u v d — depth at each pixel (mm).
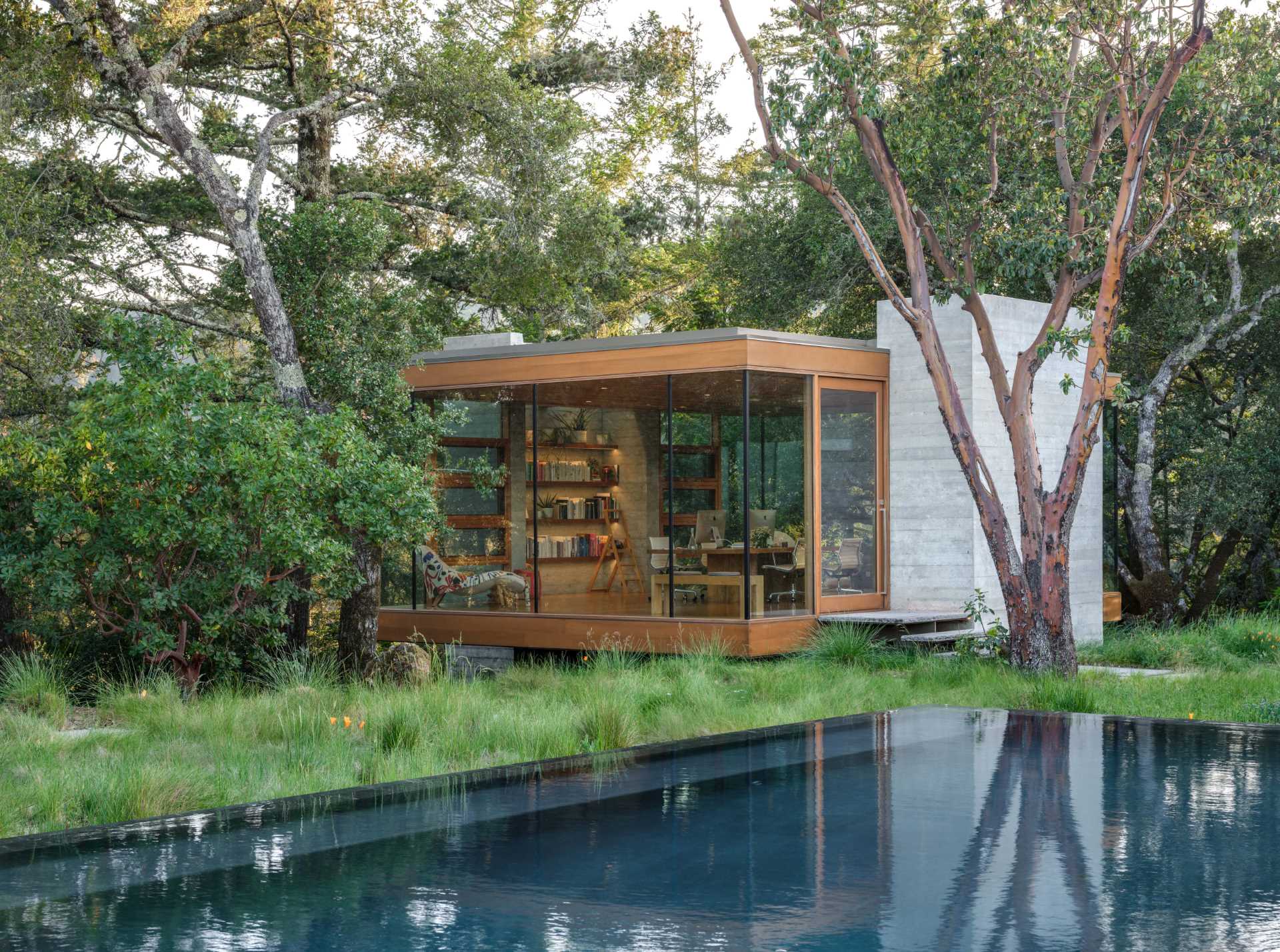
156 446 9219
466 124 13867
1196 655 11828
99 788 5250
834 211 17688
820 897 1780
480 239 14922
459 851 2096
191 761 6254
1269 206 10938
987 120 11258
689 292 25828
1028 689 8984
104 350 11453
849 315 19406
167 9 13883
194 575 9820
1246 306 17734
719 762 3076
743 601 11586
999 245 10992
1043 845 2123
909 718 3898
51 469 9602
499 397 13195
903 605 12812
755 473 11641
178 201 15461
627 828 2285
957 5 11930
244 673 11039
